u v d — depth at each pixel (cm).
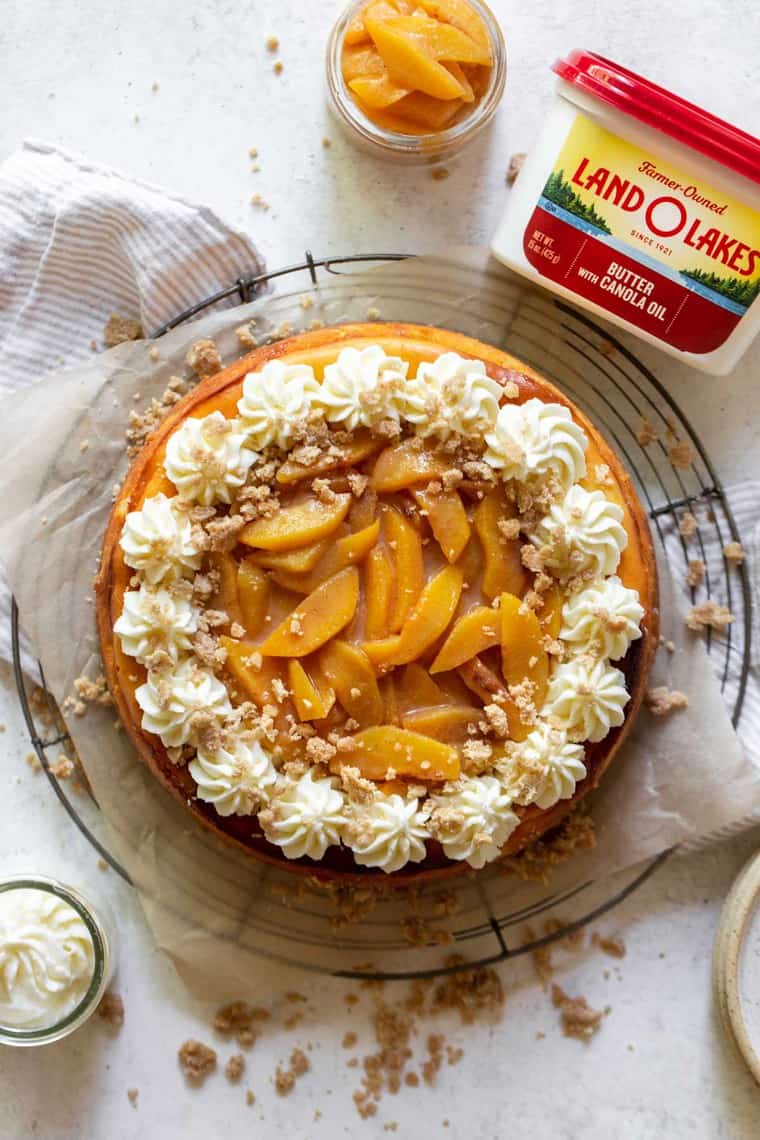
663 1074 79
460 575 72
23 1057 79
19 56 80
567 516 72
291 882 79
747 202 72
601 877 78
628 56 79
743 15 79
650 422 80
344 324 77
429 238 80
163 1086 79
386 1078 79
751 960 77
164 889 78
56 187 78
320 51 80
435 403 71
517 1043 79
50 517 78
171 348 78
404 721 72
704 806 77
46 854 79
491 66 77
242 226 80
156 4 80
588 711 72
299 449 72
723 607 79
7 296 79
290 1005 79
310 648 71
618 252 74
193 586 72
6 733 79
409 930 78
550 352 80
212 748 71
